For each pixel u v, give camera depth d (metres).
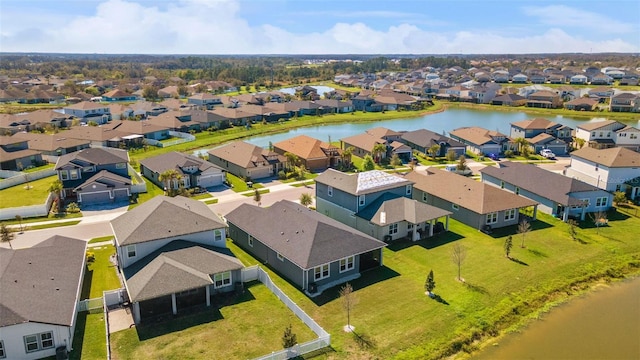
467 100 189.25
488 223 51.53
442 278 40.12
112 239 48.50
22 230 50.69
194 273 35.03
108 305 35.19
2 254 35.78
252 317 33.88
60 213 56.09
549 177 59.34
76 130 99.62
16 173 72.06
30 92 169.00
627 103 154.00
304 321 33.16
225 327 32.53
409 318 33.94
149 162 73.44
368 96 169.88
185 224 40.25
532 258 44.22
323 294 37.47
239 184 71.12
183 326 32.62
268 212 46.78
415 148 96.62
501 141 95.62
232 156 78.38
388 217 48.06
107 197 61.34
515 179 62.22
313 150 82.69
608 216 55.81
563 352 31.09
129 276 35.56
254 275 39.62
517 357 30.58
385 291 37.84
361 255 41.91
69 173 62.81
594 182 66.25
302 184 71.12
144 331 31.98
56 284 33.62
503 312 35.12
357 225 50.78
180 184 66.75
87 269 41.38
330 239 40.28
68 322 29.66
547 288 38.88
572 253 45.44
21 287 31.41
